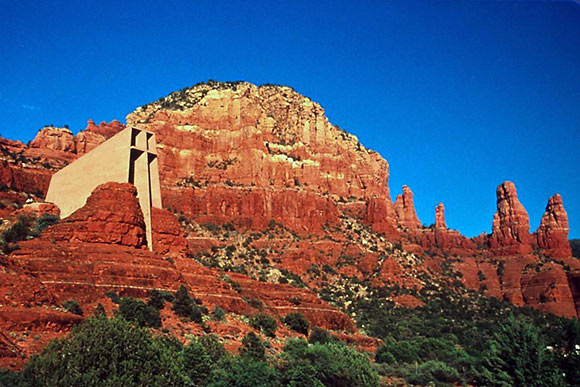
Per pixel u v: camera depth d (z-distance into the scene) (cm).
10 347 4256
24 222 8012
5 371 3612
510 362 6041
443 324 14162
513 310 17338
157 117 18188
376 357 8481
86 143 16450
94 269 6244
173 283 6869
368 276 17038
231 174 17912
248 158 17988
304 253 16412
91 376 3378
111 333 3697
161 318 6025
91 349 3544
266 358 5816
